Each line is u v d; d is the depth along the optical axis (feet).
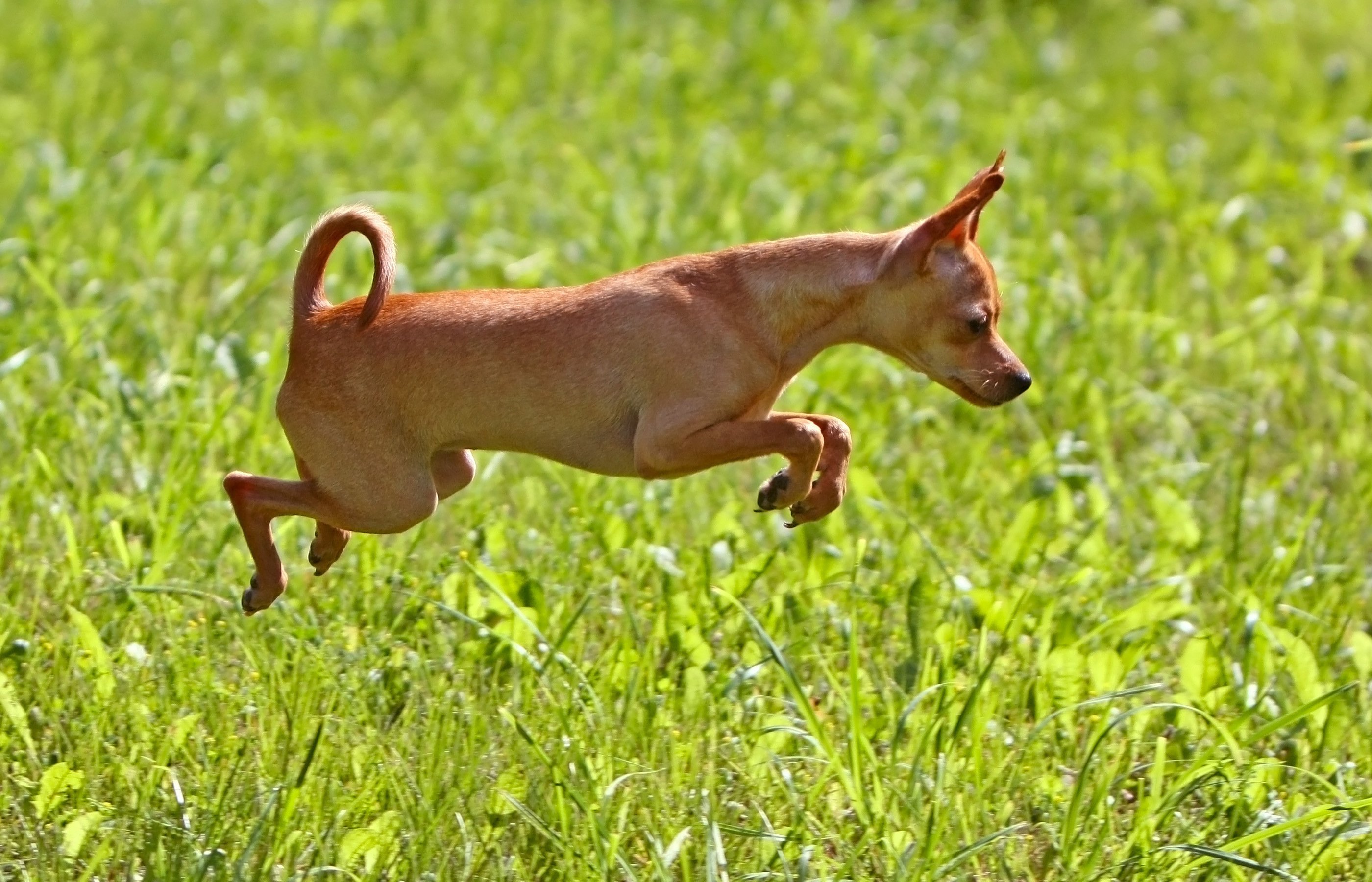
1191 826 28.81
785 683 31.68
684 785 28.99
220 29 72.84
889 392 45.27
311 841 27.27
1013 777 29.17
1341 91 69.87
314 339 29.01
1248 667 32.63
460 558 34.81
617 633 33.50
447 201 56.03
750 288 29.07
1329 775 30.45
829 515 30.81
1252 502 40.88
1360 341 49.34
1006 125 63.98
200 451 36.70
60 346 42.34
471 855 27.12
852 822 28.91
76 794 27.96
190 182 54.29
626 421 28.76
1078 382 45.06
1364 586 37.50
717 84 68.69
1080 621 34.88
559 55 70.13
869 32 74.90
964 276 29.37
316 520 30.17
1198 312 50.62
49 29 69.67
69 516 36.04
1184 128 67.31
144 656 31.50
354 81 67.87
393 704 31.35
